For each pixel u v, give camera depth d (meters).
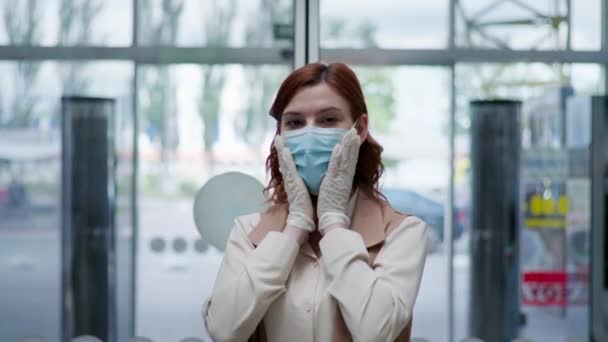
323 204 1.67
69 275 4.04
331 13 4.01
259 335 1.69
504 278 3.97
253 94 3.99
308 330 1.60
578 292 3.98
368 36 4.01
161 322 4.01
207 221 3.89
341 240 1.60
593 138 3.98
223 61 3.99
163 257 3.99
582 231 3.98
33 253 4.04
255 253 1.62
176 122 3.99
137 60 4.00
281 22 4.01
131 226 4.01
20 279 4.05
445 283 3.98
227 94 3.98
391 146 3.98
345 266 1.57
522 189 3.98
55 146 4.02
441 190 3.98
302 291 1.63
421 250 1.68
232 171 3.96
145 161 4.00
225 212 3.88
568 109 4.00
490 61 4.00
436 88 4.00
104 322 4.07
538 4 4.05
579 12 4.04
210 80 3.98
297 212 1.68
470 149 3.99
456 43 4.02
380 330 1.52
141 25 4.00
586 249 3.98
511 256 3.97
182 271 3.99
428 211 3.97
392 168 3.98
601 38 4.01
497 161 3.99
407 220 1.71
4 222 4.03
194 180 3.98
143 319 4.01
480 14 4.07
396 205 3.97
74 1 4.02
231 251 1.72
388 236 1.68
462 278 3.98
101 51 4.02
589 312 3.98
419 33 4.01
